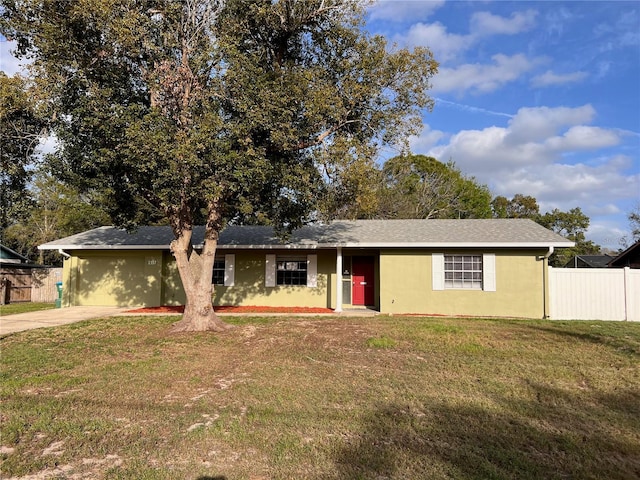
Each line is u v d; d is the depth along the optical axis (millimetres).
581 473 4098
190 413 5430
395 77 11422
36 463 4062
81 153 10859
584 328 12375
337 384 6711
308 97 10500
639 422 5418
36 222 33969
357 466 4105
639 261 21922
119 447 4438
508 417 5469
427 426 5125
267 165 10125
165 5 10625
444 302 16500
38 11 9680
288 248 17750
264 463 4145
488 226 18266
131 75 10867
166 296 19016
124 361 8195
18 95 9266
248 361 8156
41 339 10578
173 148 9477
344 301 18547
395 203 32094
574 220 47344
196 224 21594
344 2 10828
